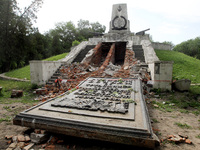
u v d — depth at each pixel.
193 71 10.77
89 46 15.27
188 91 7.22
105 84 6.30
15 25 17.03
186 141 3.20
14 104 5.96
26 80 11.01
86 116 3.39
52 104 4.04
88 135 2.89
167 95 6.98
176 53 17.12
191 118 4.59
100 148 2.93
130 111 3.60
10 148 2.88
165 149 2.95
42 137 3.16
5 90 8.23
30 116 3.43
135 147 2.89
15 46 18.27
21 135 3.34
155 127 3.95
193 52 29.28
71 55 13.09
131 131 2.71
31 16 17.33
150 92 7.39
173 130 3.78
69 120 3.14
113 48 13.45
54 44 38.44
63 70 10.05
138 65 9.12
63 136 3.30
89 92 5.36
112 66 10.22
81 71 9.96
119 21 16.39
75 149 2.92
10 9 15.88
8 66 21.47
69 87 7.82
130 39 14.56
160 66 7.44
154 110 5.27
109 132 2.78
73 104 4.07
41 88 7.80
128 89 5.46
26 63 31.98
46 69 8.97
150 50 12.34
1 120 4.30
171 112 5.09
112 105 4.02
